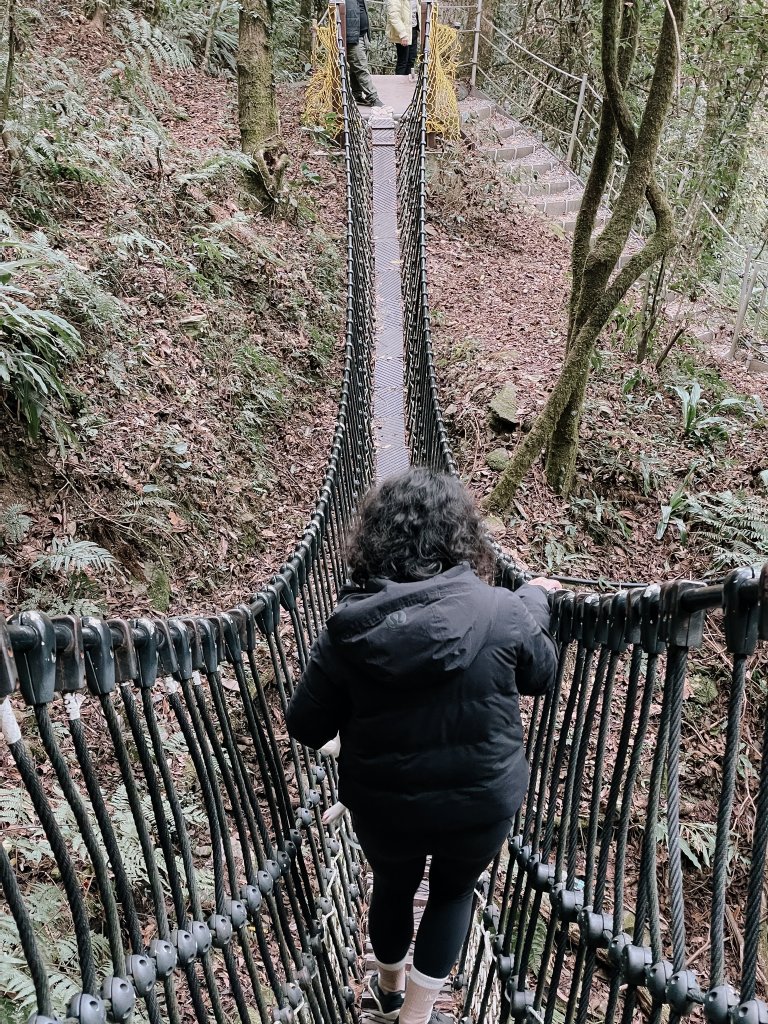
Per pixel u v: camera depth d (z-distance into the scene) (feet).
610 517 21.97
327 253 30.04
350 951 8.87
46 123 21.84
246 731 14.90
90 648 4.12
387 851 6.23
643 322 27.61
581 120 49.39
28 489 15.44
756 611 3.70
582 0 46.85
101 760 12.42
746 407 26.50
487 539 6.33
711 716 17.76
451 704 5.81
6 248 18.66
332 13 39.11
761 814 3.57
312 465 22.36
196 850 12.07
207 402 20.56
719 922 3.82
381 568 5.96
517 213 39.70
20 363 15.40
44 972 3.30
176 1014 4.47
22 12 26.11
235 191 28.66
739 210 38.50
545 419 20.26
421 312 22.09
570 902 6.07
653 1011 4.44
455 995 8.65
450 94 40.88
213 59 38.86
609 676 5.65
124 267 21.33
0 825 10.50
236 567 17.99
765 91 35.06
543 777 7.24
